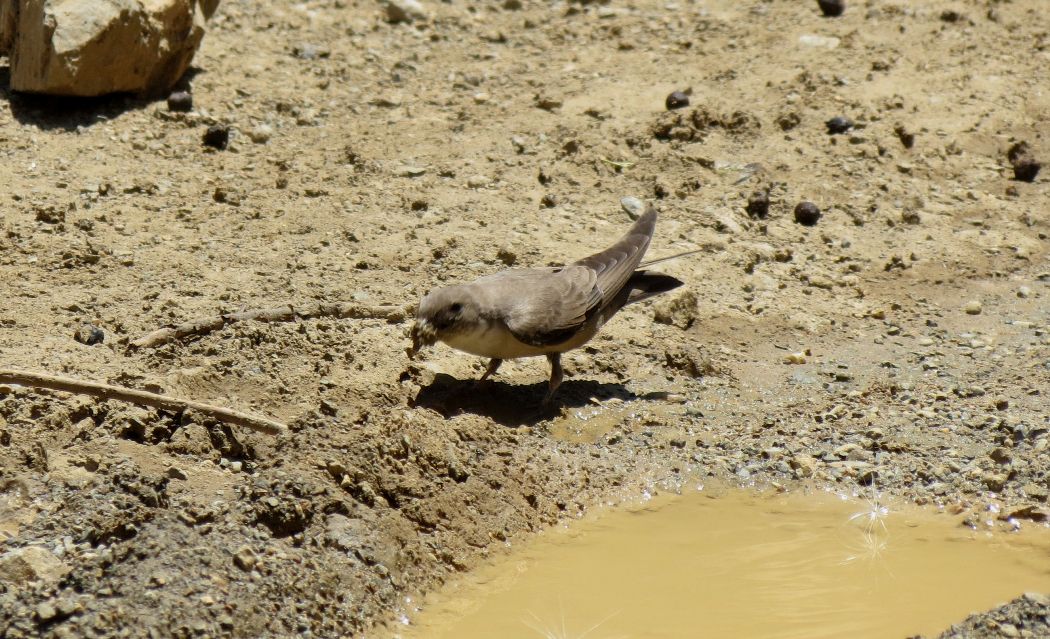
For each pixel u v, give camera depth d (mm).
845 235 16781
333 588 9055
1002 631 8609
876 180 17969
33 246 14164
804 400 12891
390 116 18875
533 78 20500
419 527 10086
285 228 15461
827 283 15523
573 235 15867
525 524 10625
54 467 9781
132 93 18000
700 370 13273
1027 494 11094
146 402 10453
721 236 16234
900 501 11180
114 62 17312
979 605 9398
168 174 16484
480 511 10492
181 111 17891
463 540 10172
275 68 19875
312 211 15930
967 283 15930
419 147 17922
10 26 17625
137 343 11938
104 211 15312
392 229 15656
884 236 16828
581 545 10477
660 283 12852
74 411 10406
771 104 19672
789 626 9094
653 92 19984
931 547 10398
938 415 12516
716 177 17703
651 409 12484
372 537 9617
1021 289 15656
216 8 19922
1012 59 21703
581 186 17266
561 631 9039
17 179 15742
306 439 10406
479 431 11438
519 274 12156
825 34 22203
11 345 11773
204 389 11359
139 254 14375
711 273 15414
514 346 11766
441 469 10656
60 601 8219
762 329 14406
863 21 22750
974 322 14922
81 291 13328
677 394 12844
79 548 8852
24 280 13461
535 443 11688
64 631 8016
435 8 23031
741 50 21672
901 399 12898
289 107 18625
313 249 14953
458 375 12742
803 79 20422
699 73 20719
